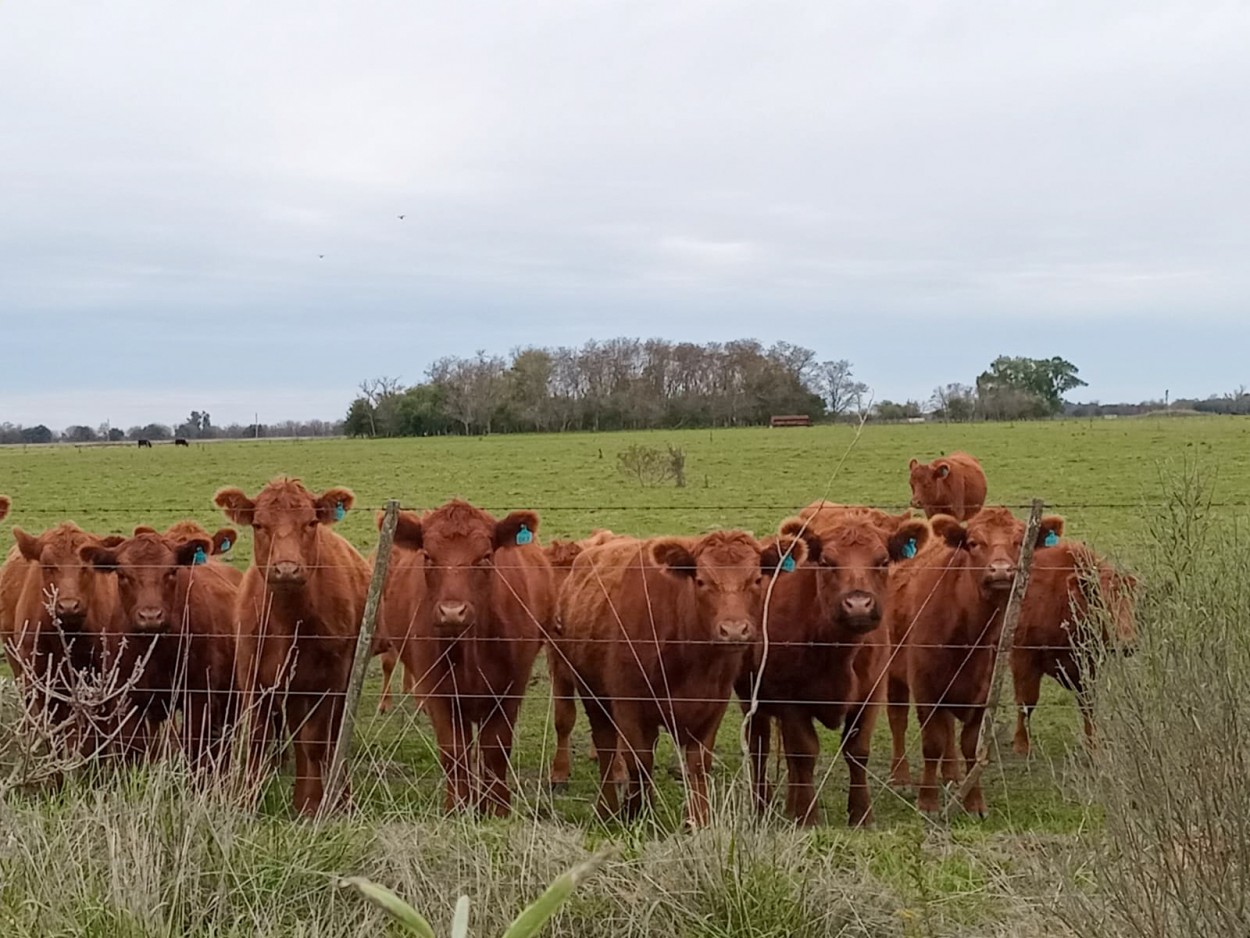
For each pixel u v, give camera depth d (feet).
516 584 28.45
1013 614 24.56
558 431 282.97
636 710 26.43
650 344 306.76
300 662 27.94
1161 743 14.39
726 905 16.20
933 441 174.09
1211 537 19.86
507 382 293.64
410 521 27.09
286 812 24.61
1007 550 28.04
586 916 16.40
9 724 22.63
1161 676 14.88
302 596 27.61
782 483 113.70
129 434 405.80
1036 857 17.53
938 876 18.29
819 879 16.93
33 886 15.80
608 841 18.79
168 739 22.50
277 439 353.72
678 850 17.33
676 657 26.08
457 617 25.66
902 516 31.73
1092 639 19.57
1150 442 153.89
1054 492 94.02
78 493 122.11
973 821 26.11
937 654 28.48
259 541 28.22
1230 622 15.43
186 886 16.33
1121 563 21.48
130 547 28.40
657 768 31.45
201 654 29.84
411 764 30.83
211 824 17.33
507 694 27.68
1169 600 16.43
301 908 16.63
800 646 27.07
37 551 29.50
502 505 97.60
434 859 17.69
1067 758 20.53
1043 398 313.53
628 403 287.69
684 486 113.80
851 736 27.35
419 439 260.83
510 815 24.08
